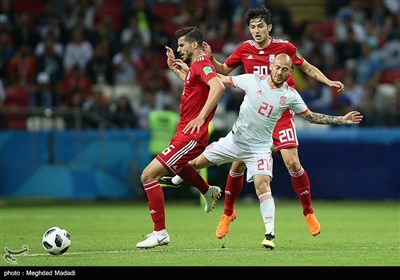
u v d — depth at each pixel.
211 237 39.06
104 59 77.88
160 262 29.08
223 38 82.88
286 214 55.97
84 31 80.62
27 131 65.44
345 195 67.94
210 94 31.80
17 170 65.38
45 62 75.88
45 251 32.00
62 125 67.31
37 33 79.56
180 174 34.59
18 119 66.50
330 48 84.50
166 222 48.81
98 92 71.38
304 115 33.97
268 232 33.06
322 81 37.72
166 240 32.75
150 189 32.62
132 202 66.50
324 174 67.94
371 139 67.75
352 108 72.75
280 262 29.20
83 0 84.88
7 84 74.94
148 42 82.62
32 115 66.75
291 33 83.50
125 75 77.88
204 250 33.03
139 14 83.75
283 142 37.03
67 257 30.36
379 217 53.16
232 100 71.62
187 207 63.00
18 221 48.22
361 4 89.94
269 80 33.44
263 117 33.34
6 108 68.94
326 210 59.84
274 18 83.31
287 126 37.16
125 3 84.19
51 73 75.75
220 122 71.44
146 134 66.50
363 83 81.81
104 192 66.44
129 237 38.75
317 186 68.12
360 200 68.50
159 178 33.12
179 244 35.62
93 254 31.38
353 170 67.94
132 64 78.31
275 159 67.94
